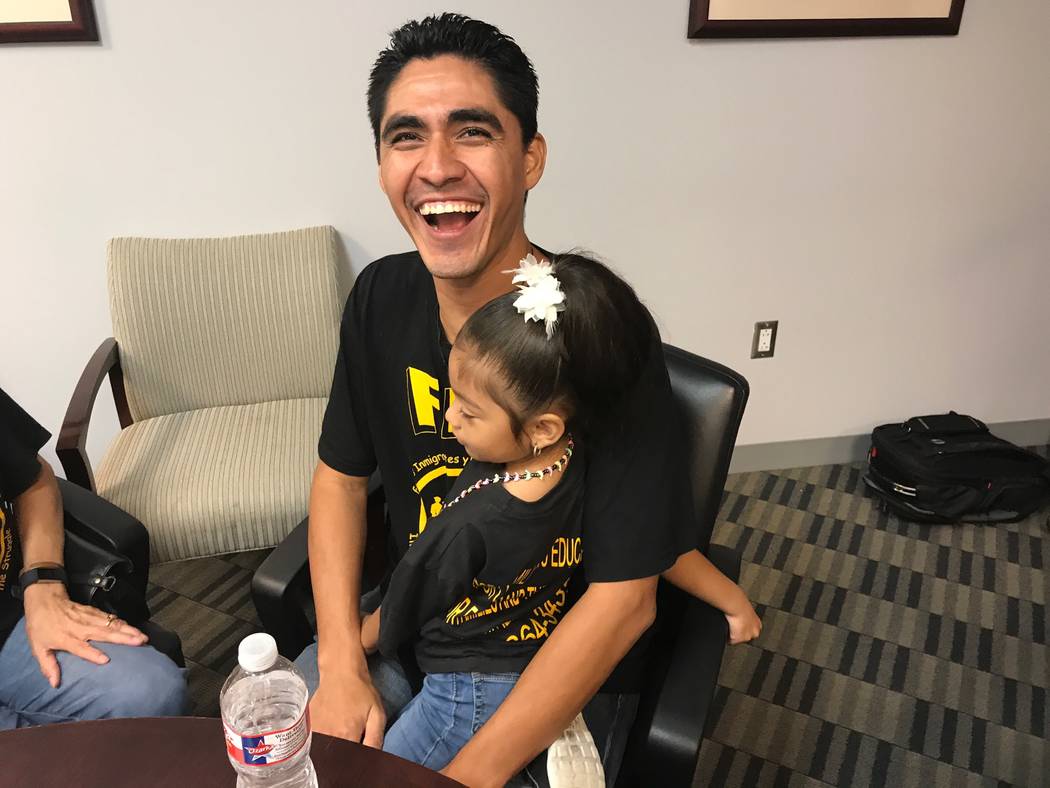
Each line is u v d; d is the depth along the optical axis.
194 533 1.57
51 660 1.16
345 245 2.01
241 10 1.71
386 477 1.12
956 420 2.27
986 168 2.10
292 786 0.71
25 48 1.68
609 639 0.90
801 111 1.98
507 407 0.83
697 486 1.03
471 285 0.96
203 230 1.93
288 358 1.93
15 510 1.26
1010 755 1.52
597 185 2.00
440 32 0.85
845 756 1.52
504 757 0.86
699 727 0.85
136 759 0.73
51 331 1.99
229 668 1.73
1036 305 2.31
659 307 2.19
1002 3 1.90
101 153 1.81
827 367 2.34
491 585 0.93
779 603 1.91
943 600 1.91
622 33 1.84
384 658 1.12
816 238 2.15
